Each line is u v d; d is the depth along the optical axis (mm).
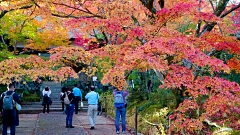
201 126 5836
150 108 10836
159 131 7496
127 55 5309
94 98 10133
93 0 7742
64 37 16297
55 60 7047
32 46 16359
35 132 9281
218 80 5488
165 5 9180
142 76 15352
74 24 6734
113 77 6570
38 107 18125
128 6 6891
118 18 6723
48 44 16500
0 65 6898
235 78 9805
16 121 8109
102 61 9203
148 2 8172
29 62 7133
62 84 24484
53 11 8719
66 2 8695
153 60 5148
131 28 6723
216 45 6797
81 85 23688
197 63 5301
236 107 5730
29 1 8141
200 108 6648
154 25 6844
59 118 13430
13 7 8305
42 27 15094
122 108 9227
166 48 5180
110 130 9836
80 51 7289
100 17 8109
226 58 9445
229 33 8180
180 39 5398
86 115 15008
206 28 7992
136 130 8484
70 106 10281
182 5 6332
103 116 14570
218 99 5340
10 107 7246
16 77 6953
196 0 8102
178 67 6012
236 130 6266
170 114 7414
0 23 11789
